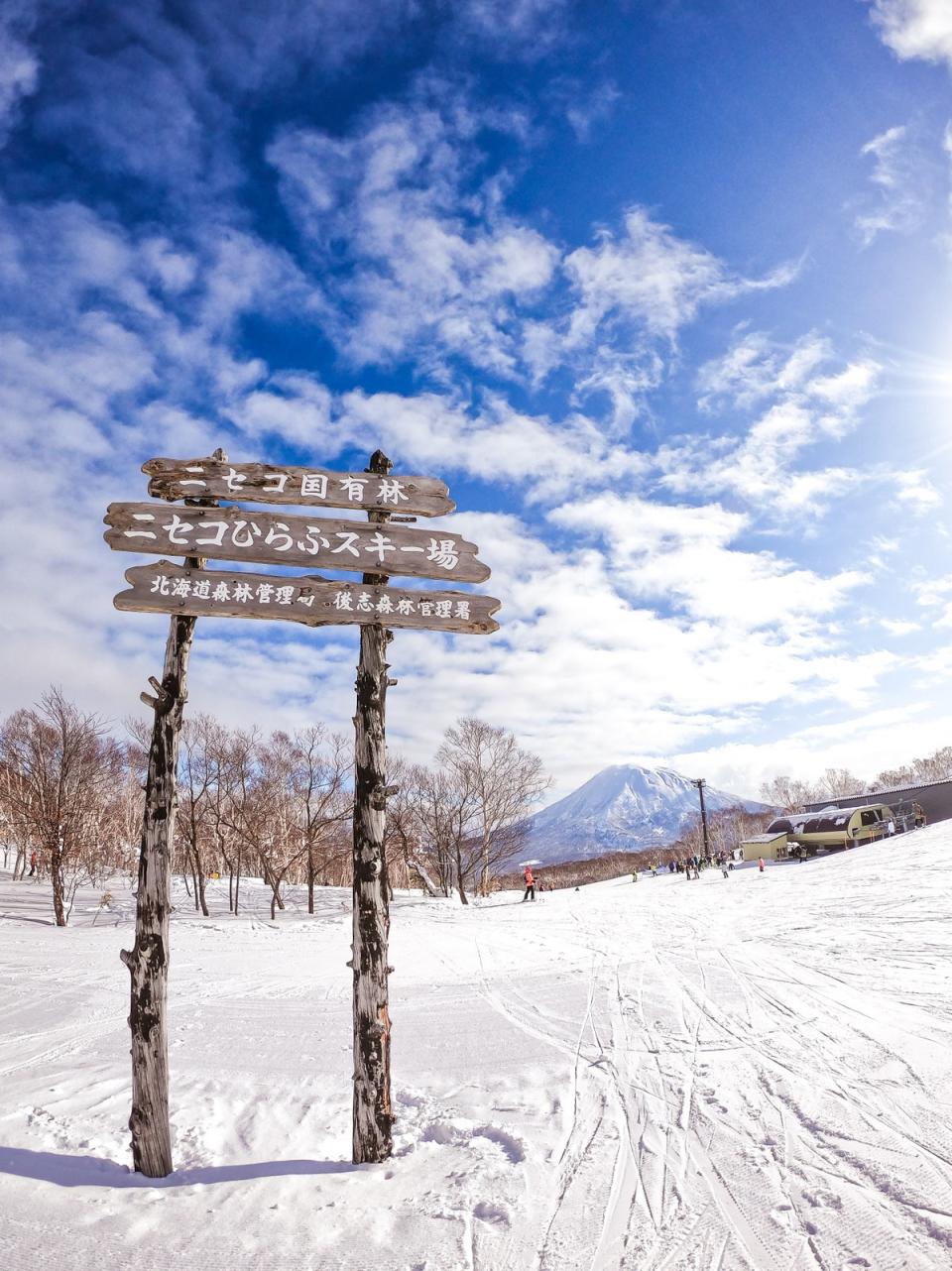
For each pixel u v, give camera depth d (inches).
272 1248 143.3
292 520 215.2
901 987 344.8
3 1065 277.0
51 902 1141.1
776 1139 186.1
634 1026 317.4
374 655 211.6
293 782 1469.0
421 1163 185.6
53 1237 145.1
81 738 1033.5
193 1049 305.7
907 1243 133.6
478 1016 357.4
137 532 203.9
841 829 1892.2
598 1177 172.7
